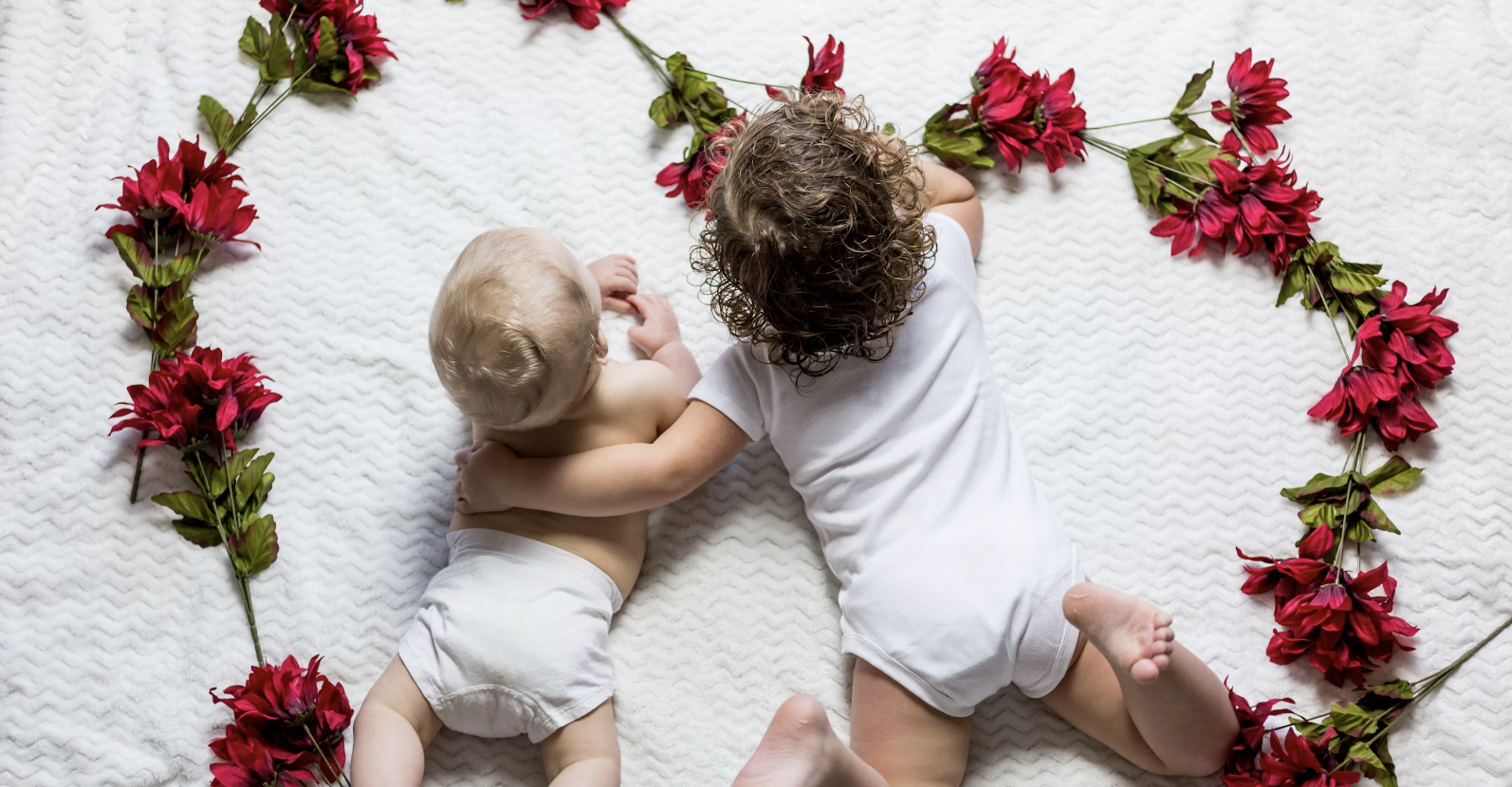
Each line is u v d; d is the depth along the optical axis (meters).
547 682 1.09
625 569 1.20
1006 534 1.09
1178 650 1.03
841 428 1.12
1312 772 1.12
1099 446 1.29
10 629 1.19
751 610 1.23
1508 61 1.42
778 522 1.26
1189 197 1.36
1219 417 1.30
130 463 1.25
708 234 1.11
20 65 1.39
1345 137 1.41
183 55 1.41
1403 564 1.25
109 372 1.28
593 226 1.36
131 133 1.38
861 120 1.11
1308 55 1.44
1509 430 1.29
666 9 1.43
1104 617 0.99
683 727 1.18
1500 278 1.35
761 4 1.43
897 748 1.09
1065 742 1.18
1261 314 1.34
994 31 1.44
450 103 1.40
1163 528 1.26
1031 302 1.34
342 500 1.25
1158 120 1.41
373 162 1.37
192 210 1.28
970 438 1.11
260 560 1.21
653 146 1.39
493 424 1.10
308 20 1.40
